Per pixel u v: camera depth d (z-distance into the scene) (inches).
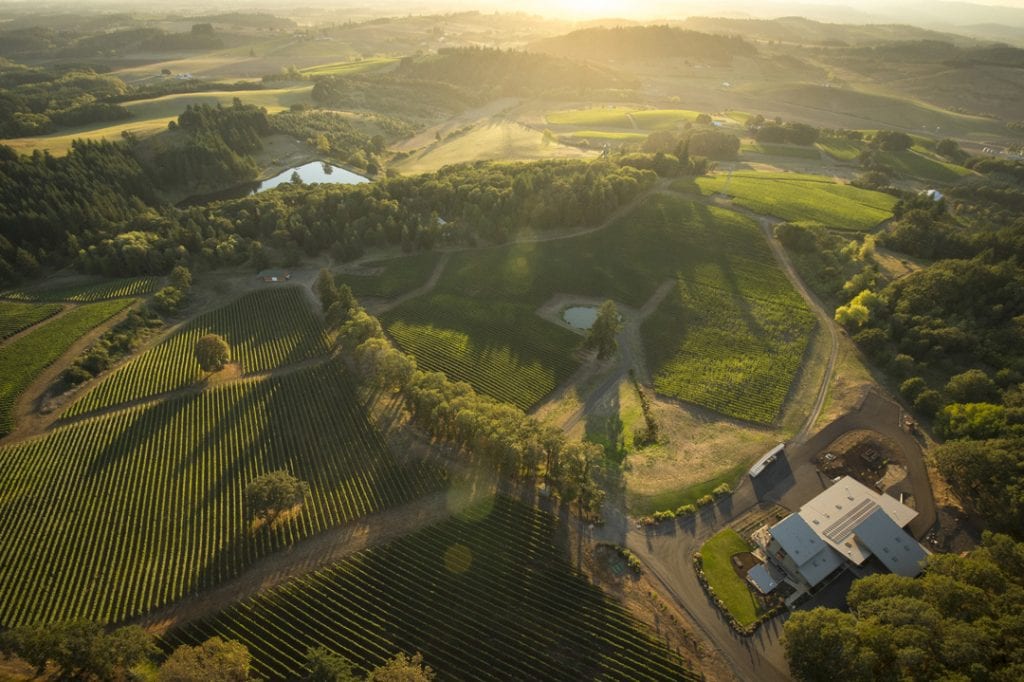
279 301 5620.1
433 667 2516.0
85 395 4220.0
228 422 3983.8
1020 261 5487.2
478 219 6791.3
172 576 2898.6
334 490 3422.7
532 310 5570.9
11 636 2274.9
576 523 3304.6
